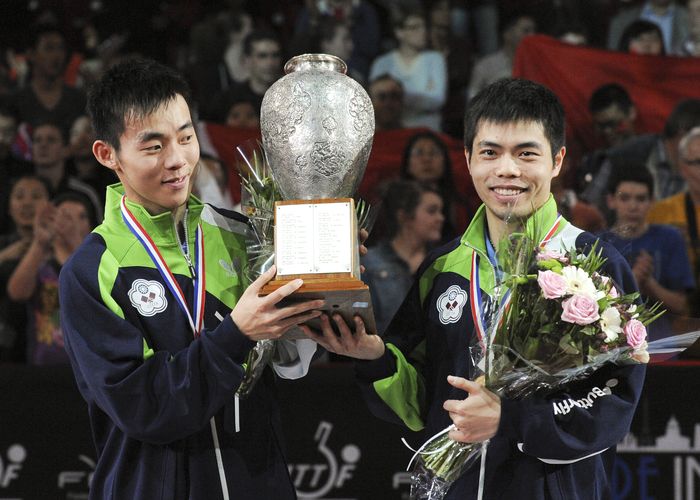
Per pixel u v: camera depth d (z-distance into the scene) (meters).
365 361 9.63
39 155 20.59
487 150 9.13
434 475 9.41
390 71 22.86
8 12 23.58
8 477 14.98
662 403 14.66
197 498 8.83
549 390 8.85
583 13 23.39
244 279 9.45
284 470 9.35
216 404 8.48
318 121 8.66
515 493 8.96
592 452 8.66
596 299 8.39
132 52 24.14
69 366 15.25
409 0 23.30
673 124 19.61
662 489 14.57
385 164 20.22
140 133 8.79
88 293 8.81
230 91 22.17
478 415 8.52
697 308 17.83
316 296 8.31
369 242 18.39
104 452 9.11
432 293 9.88
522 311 8.53
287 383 15.09
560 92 20.53
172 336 8.98
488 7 23.62
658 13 23.16
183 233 9.48
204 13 24.91
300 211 8.55
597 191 18.64
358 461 14.97
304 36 23.14
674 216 19.02
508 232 9.16
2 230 19.02
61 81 21.48
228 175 20.12
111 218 9.32
